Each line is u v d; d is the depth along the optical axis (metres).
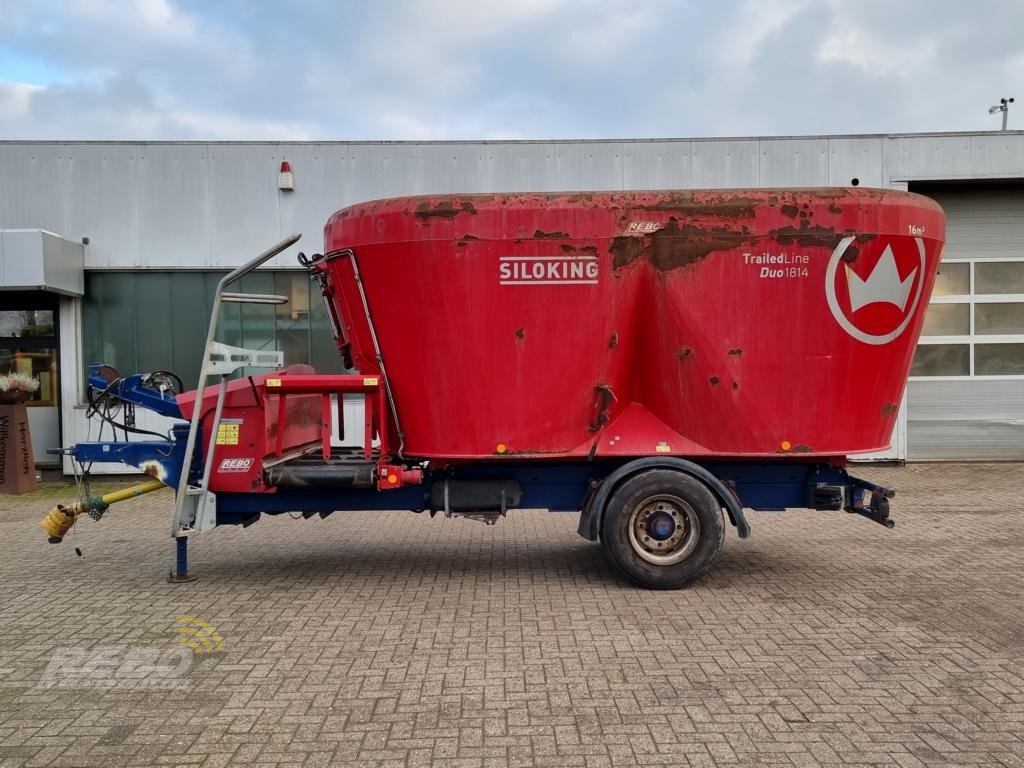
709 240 5.26
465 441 5.49
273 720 3.52
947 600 5.23
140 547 7.11
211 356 5.58
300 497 5.79
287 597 5.41
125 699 3.77
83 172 11.62
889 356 5.43
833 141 11.77
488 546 7.04
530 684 3.88
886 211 5.25
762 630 4.64
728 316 5.30
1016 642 4.43
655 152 11.73
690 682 3.89
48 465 12.37
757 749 3.21
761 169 11.77
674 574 5.41
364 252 5.41
